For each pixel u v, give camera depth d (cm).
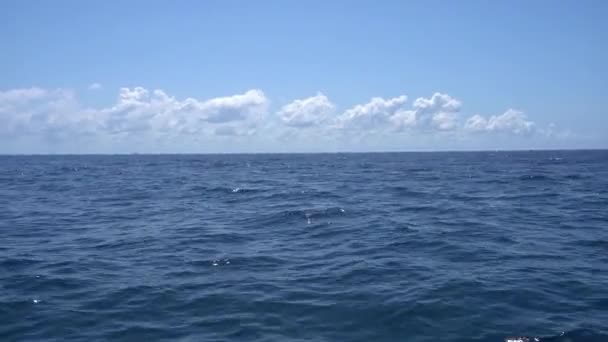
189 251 1416
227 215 2144
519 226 1719
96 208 2455
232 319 867
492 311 878
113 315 894
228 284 1075
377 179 4275
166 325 845
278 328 826
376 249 1387
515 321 835
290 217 2006
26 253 1407
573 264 1193
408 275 1107
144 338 793
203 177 5016
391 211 2133
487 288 999
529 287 1006
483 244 1423
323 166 7688
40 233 1745
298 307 921
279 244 1502
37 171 6431
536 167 6222
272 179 4553
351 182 3947
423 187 3328
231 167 7712
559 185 3353
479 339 770
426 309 892
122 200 2819
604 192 2848
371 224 1794
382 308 904
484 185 3428
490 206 2273
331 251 1385
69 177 5038
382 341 770
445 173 5038
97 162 11012
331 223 1842
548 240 1479
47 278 1130
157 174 5653
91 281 1106
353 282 1069
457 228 1680
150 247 1480
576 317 850
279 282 1084
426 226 1722
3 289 1048
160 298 984
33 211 2353
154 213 2248
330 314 884
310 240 1555
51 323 858
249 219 2008
